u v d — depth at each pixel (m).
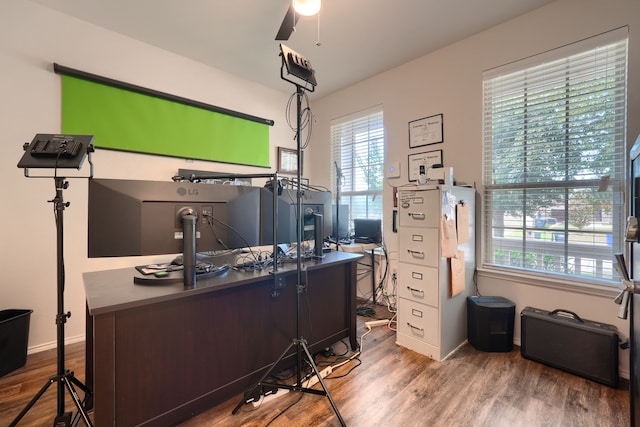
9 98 2.18
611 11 1.97
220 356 1.62
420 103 3.04
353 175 3.82
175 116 2.99
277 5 2.28
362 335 2.63
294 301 1.98
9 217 2.20
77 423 1.52
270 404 1.70
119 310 1.26
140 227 1.39
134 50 2.74
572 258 2.20
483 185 2.61
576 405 1.68
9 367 2.00
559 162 2.24
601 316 2.03
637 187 1.15
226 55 3.03
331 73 3.40
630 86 1.91
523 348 2.20
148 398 1.37
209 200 1.56
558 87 2.23
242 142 3.54
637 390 1.12
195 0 2.22
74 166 1.32
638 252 1.14
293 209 1.96
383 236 3.44
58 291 1.38
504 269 2.49
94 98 2.53
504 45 2.45
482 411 1.64
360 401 1.72
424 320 2.27
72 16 2.41
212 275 1.62
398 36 2.66
